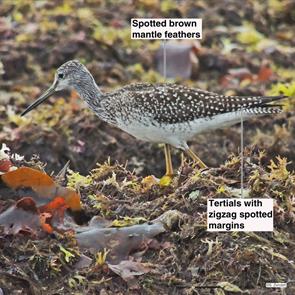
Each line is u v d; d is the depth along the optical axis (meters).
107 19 21.14
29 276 10.76
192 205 11.59
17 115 17.61
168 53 19.84
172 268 10.93
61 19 20.89
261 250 11.03
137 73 19.50
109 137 17.14
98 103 14.78
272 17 22.80
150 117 14.09
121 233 11.18
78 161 16.94
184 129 14.13
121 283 10.79
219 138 17.33
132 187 12.38
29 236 11.10
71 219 11.54
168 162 14.35
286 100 18.19
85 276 10.82
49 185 11.49
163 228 11.22
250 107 14.04
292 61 20.73
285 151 17.17
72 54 19.72
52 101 18.28
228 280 10.82
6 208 11.29
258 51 20.78
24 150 16.84
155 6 21.81
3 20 20.94
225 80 19.53
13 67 19.23
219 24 21.77
